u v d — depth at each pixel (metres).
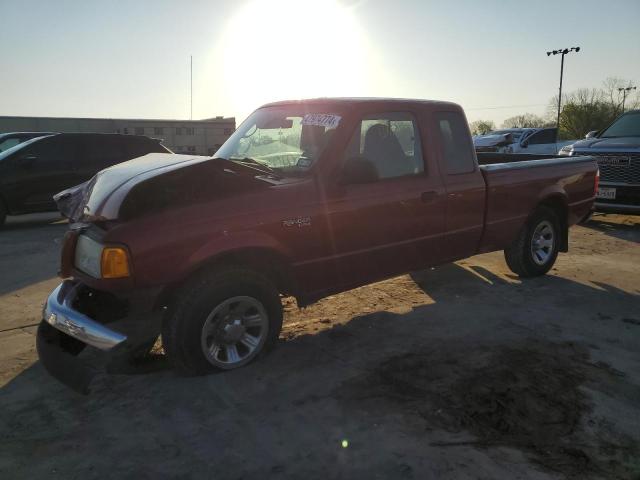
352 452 2.65
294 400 3.17
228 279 3.36
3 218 9.34
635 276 5.86
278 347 3.96
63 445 2.77
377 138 4.10
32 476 2.51
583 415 2.96
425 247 4.47
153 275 3.11
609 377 3.42
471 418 2.94
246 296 3.46
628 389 3.27
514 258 5.59
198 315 3.28
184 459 2.63
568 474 2.46
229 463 2.59
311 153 3.87
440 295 5.20
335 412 3.03
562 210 5.88
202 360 3.36
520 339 4.05
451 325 4.37
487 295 5.18
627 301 4.97
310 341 4.07
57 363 3.23
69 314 3.14
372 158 4.06
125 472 2.54
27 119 36.41
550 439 2.74
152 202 3.29
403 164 4.27
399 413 3.00
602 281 5.66
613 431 2.81
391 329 4.30
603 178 8.57
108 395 3.29
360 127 3.98
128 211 3.17
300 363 3.67
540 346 3.91
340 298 5.15
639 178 8.15
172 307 3.28
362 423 2.91
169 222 3.18
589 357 3.72
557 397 3.16
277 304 3.64
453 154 4.64
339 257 3.90
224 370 3.50
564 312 4.67
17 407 3.16
